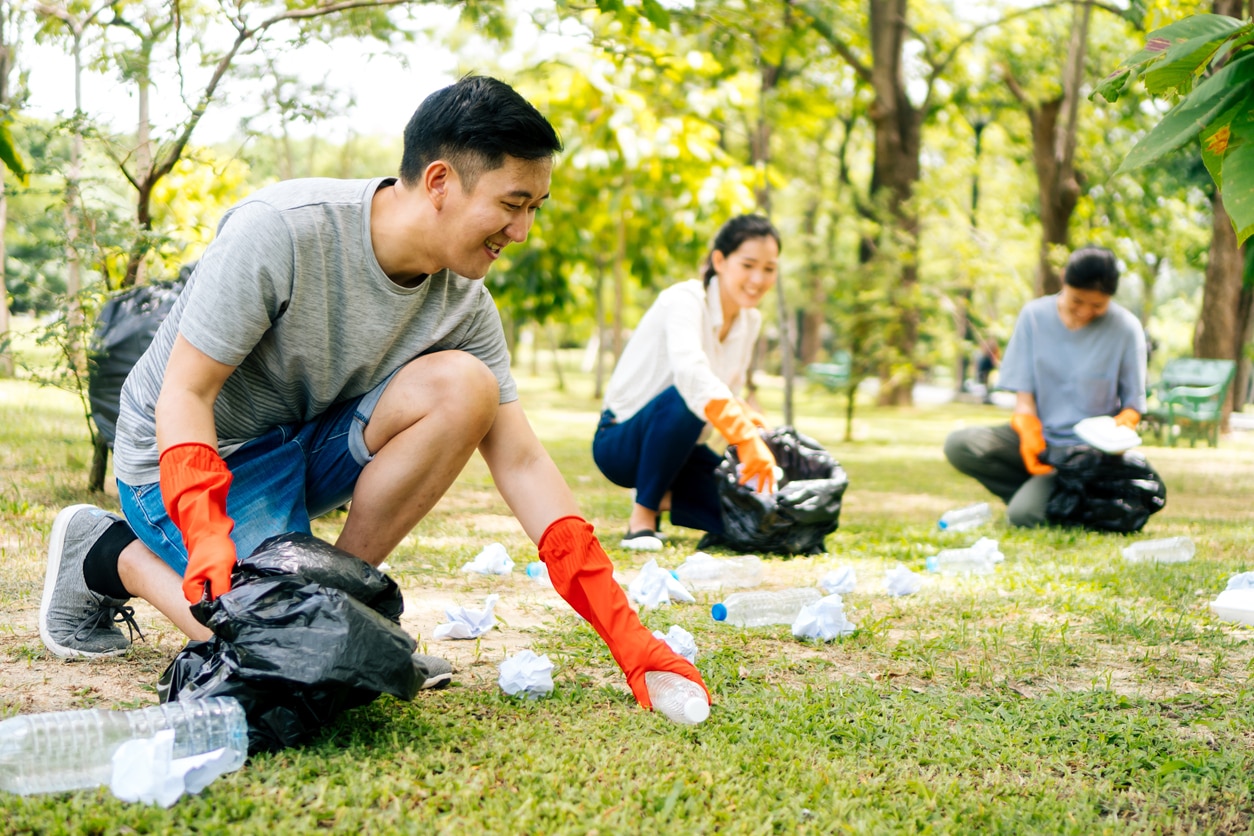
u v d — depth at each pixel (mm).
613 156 9156
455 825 1568
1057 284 15766
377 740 1894
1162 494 5117
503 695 2234
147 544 2156
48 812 1543
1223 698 2404
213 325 1926
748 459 3912
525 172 1926
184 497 1820
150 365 2131
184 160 5465
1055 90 16094
